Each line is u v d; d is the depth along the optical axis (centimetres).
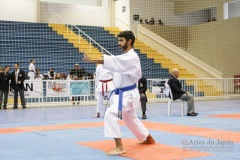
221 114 1164
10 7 2367
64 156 516
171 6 2662
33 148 583
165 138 667
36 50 2081
